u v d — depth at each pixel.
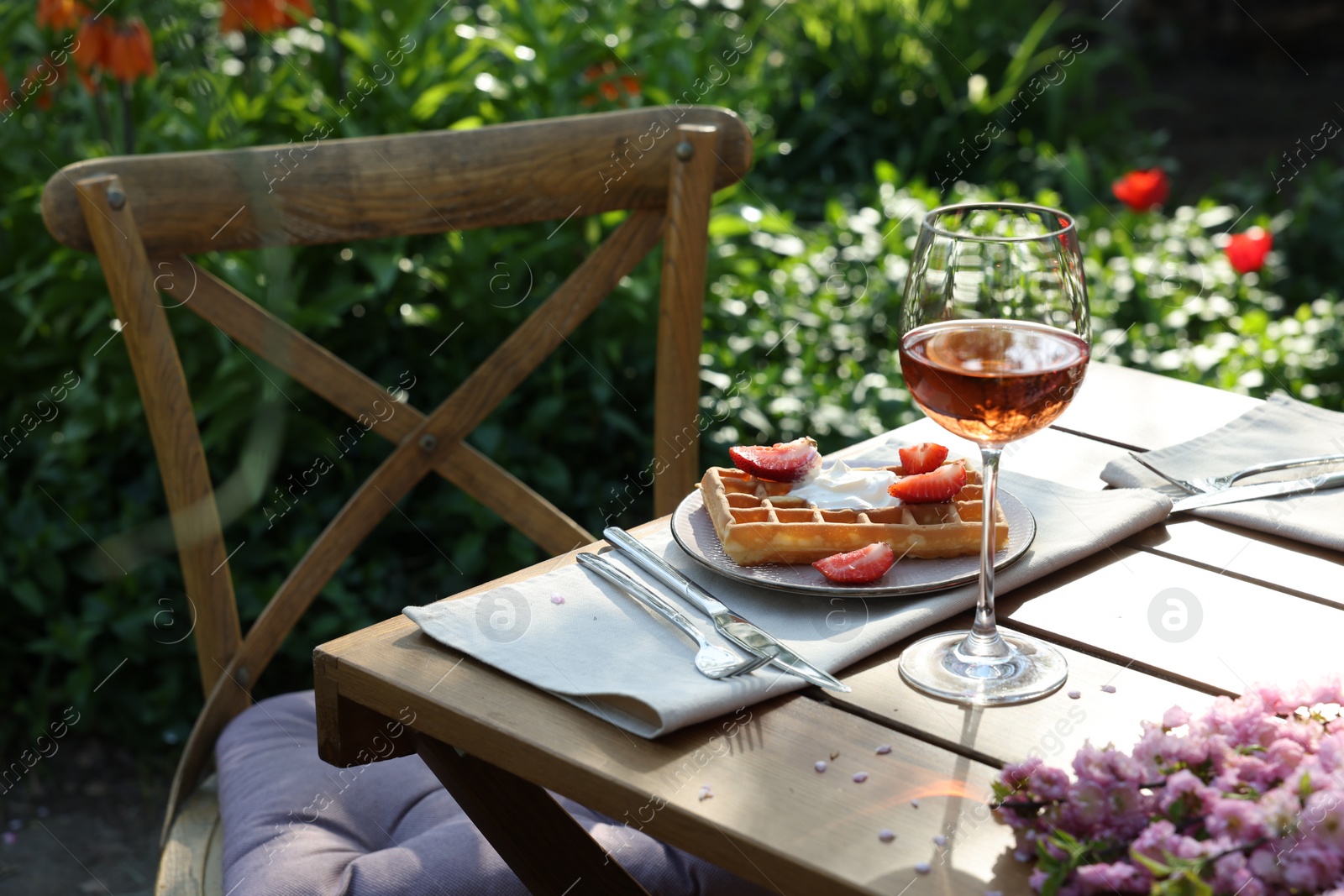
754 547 0.92
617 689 0.77
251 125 2.64
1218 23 7.05
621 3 3.19
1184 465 1.16
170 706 2.39
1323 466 1.13
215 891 1.15
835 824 0.67
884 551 0.88
